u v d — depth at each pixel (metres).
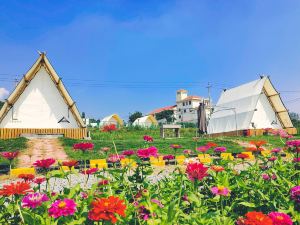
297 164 5.33
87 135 27.34
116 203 2.46
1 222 3.20
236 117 41.81
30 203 2.86
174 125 31.69
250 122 39.28
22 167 13.03
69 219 2.96
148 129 48.03
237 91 45.22
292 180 4.99
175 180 4.62
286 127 40.75
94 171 4.36
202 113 40.66
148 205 3.02
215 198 3.67
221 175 4.58
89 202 3.10
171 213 2.84
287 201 3.81
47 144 19.36
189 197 3.50
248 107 40.53
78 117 26.59
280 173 4.98
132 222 3.12
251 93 41.31
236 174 4.91
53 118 26.20
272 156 5.88
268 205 3.92
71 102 26.30
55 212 2.70
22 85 25.11
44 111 26.03
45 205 2.96
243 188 4.27
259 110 40.56
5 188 3.07
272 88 40.03
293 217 3.53
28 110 25.66
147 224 2.93
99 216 2.34
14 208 3.26
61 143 19.59
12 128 25.02
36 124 25.75
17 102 25.39
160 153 16.41
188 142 21.41
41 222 2.80
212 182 4.62
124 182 3.98
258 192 4.13
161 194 3.97
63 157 15.38
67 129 26.31
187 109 93.06
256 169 5.17
